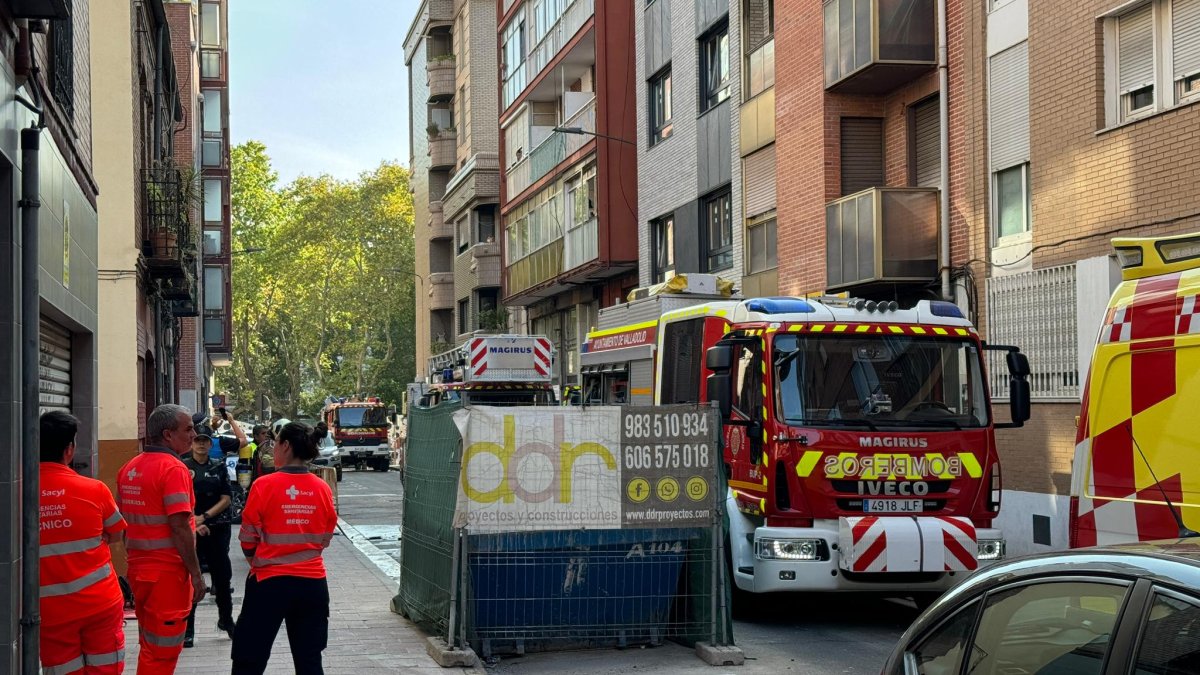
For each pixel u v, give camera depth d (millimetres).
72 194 10914
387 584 14781
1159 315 7125
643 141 32531
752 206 25969
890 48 19812
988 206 18297
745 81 26297
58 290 9859
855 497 11219
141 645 7480
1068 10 16359
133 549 7473
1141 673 3146
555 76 37719
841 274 20938
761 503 11414
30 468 6562
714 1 27656
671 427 9766
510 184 42812
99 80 19609
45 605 6488
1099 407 7551
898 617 12297
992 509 11562
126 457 19312
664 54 31000
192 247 25984
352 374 85000
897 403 11531
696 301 16531
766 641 10812
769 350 11562
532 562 9695
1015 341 17422
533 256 39656
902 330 11766
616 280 35562
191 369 46812
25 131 7746
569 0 35125
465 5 54125
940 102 19625
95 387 12742
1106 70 15844
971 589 3941
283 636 10719
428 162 60469
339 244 80375
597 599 9844
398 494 35406
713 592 9766
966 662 3830
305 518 7223
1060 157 16547
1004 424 11719
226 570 10906
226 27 57219
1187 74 14695
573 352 39938
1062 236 16500
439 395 34344
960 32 19062
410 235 80250
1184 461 6855
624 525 9641
